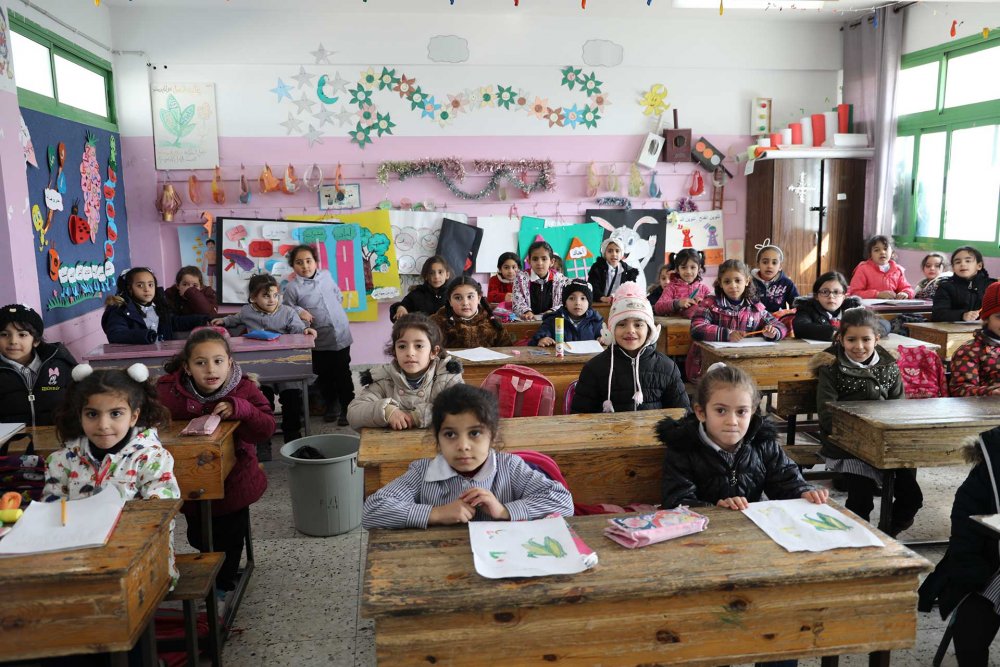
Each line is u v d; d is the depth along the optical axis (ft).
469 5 21.79
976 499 6.79
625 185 24.21
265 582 9.70
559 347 12.55
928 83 22.71
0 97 13.26
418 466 6.40
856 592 5.23
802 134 24.12
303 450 11.43
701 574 5.07
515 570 5.09
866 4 22.45
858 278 21.49
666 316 18.07
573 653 5.01
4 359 10.16
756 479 6.75
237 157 22.17
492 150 23.38
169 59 21.53
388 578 5.05
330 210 22.72
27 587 5.00
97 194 19.30
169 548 6.31
